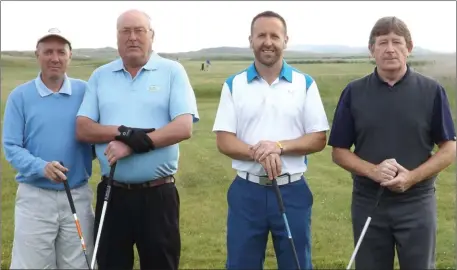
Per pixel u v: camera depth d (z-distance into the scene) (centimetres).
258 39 382
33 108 396
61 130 398
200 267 541
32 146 397
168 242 400
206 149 690
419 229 370
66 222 404
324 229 578
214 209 609
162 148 389
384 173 356
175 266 408
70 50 404
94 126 388
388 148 369
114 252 400
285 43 392
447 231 570
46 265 405
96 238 378
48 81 401
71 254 408
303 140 385
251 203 390
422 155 370
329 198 610
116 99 393
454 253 544
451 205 584
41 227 398
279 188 387
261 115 387
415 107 366
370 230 378
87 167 414
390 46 363
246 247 392
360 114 377
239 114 391
